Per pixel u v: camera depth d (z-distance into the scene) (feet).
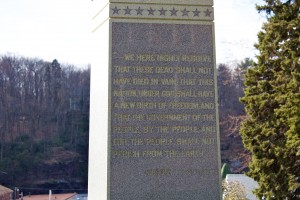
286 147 52.65
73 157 246.47
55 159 244.01
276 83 55.47
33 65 272.92
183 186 25.08
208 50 26.68
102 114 25.95
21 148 243.60
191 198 25.05
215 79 26.43
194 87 26.17
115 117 25.20
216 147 25.76
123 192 24.57
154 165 25.04
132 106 25.45
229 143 114.83
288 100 49.83
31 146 246.06
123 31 26.11
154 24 26.43
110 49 25.82
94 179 26.43
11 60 268.62
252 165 57.11
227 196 73.51
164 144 25.32
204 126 25.86
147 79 25.84
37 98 264.31
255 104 57.31
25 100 261.24
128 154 24.94
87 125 259.39
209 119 25.98
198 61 26.45
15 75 265.54
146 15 26.43
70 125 258.98
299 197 53.16
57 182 236.84
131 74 25.76
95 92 27.45
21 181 232.12
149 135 25.30
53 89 269.23
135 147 25.08
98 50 27.40
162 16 26.55
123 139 25.04
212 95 26.23
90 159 27.55
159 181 24.93
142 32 26.25
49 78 271.49
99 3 27.68
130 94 25.54
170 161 25.21
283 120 52.39
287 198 54.08
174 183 25.03
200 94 26.13
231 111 135.23
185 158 25.39
